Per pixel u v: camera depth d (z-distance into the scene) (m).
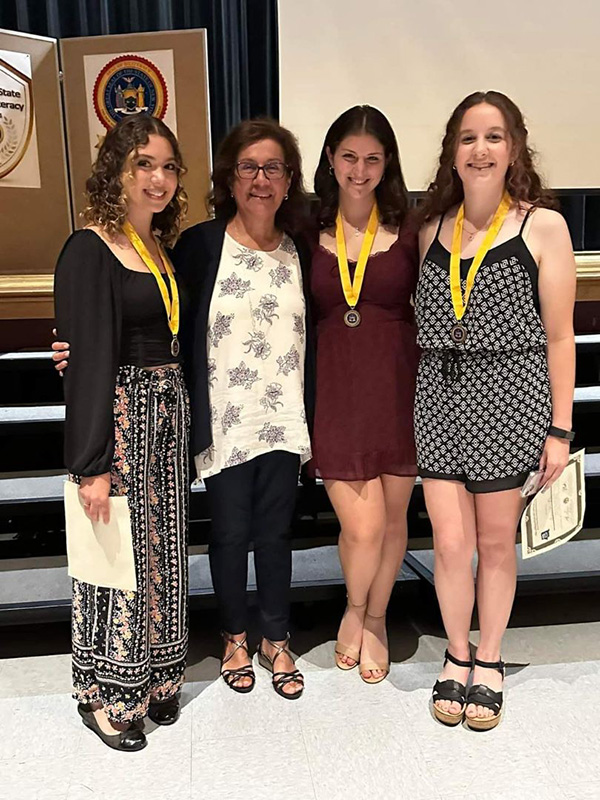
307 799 1.75
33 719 2.09
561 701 2.12
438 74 3.35
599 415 3.02
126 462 1.81
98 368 1.73
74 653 1.98
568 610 2.70
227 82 3.59
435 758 1.89
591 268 3.34
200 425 1.98
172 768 1.87
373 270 2.00
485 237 1.85
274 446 2.03
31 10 3.52
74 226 3.09
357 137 1.91
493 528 1.94
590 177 3.50
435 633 2.52
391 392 2.05
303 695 2.17
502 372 1.85
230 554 2.12
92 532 1.81
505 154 1.79
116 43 2.88
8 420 2.80
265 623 2.23
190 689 2.22
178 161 1.83
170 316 1.86
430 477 1.98
